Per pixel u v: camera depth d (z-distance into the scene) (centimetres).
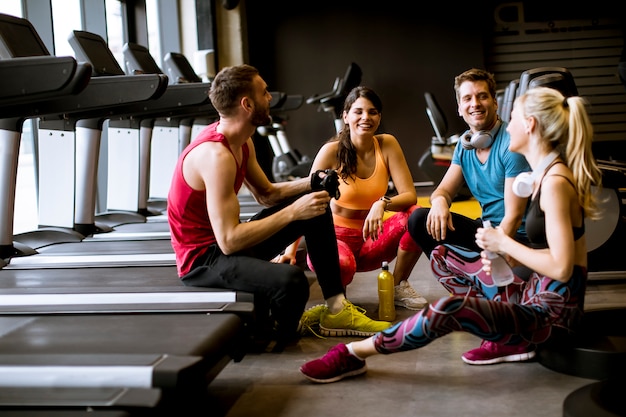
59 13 529
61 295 267
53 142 430
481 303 205
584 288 214
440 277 261
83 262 353
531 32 1052
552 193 202
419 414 202
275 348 274
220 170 246
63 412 160
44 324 225
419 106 1015
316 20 1009
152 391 168
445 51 1006
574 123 203
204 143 252
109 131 528
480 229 216
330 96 837
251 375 243
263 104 255
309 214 255
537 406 203
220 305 243
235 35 904
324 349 271
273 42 1015
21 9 476
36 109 350
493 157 276
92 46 442
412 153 1022
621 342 227
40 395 168
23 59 285
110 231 467
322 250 283
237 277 255
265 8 1009
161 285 278
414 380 231
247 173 292
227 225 248
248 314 236
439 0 999
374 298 358
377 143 329
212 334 207
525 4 1046
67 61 281
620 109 1052
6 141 364
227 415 206
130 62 517
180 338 203
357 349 230
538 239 222
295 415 205
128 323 223
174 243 271
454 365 244
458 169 294
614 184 353
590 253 359
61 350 193
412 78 1012
